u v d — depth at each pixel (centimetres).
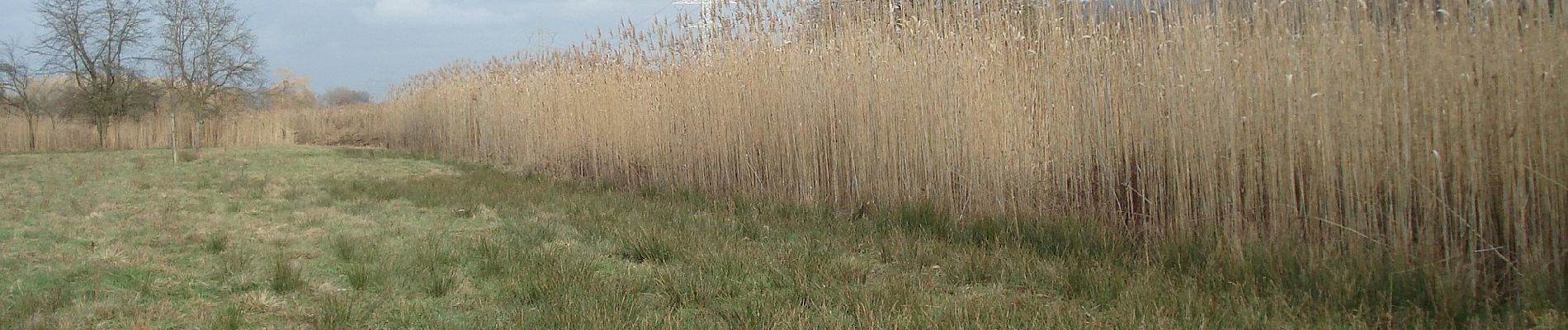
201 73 1895
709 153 1034
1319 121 532
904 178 806
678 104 1088
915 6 829
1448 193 494
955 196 767
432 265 566
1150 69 633
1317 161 538
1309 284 483
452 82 2008
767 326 423
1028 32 725
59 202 952
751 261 579
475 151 1834
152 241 685
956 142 760
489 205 947
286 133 2652
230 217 838
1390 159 505
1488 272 481
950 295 505
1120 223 653
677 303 487
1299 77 541
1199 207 605
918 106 791
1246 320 424
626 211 872
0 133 2247
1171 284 496
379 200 990
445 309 482
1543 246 466
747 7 980
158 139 2347
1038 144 711
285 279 524
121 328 438
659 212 852
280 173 1422
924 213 754
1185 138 603
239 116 2473
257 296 494
